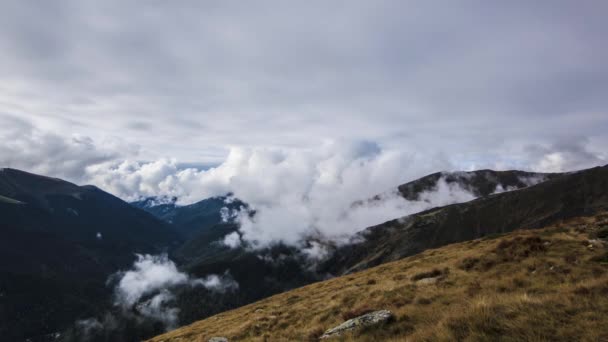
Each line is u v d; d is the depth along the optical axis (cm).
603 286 1229
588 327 932
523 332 958
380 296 2062
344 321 1698
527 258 2108
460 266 2364
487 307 1140
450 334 1021
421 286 2044
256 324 2405
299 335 1748
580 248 2123
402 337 1172
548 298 1173
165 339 3159
